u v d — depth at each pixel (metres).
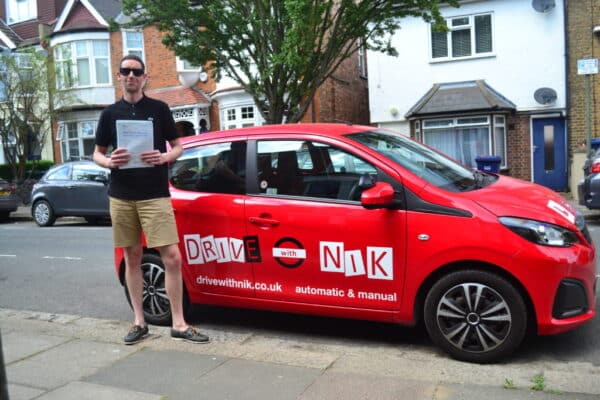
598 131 16.69
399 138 5.29
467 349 4.18
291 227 4.62
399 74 18.39
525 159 17.33
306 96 14.95
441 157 5.18
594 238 9.08
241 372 4.04
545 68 16.98
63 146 24.20
